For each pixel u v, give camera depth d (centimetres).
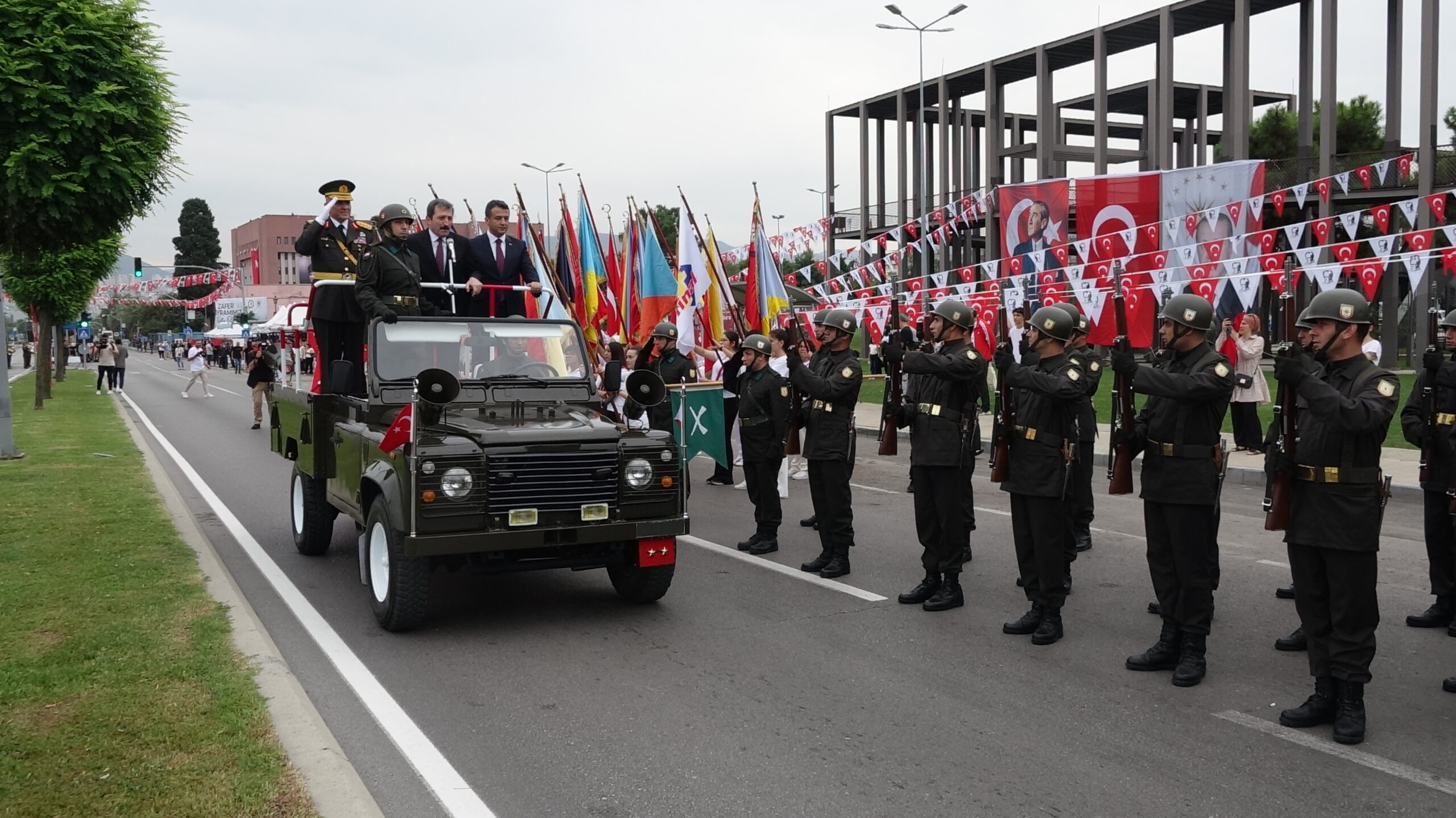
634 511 650
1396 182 2708
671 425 1119
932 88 4088
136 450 1573
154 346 10688
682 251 1275
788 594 751
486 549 609
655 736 481
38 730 447
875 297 2436
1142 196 2392
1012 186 2578
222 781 398
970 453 708
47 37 933
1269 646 623
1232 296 2231
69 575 727
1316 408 471
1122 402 597
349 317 816
